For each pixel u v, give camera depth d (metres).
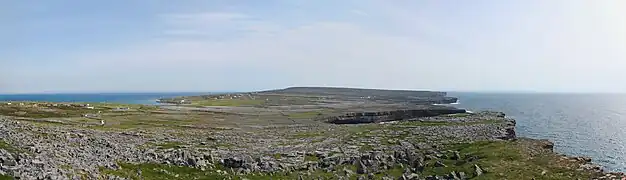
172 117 121.19
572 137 110.94
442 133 86.50
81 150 43.09
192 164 44.81
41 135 47.25
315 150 61.09
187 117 124.25
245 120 124.81
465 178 45.31
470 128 97.19
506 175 45.31
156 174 39.47
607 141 103.38
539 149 64.38
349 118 148.38
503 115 150.88
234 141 71.00
